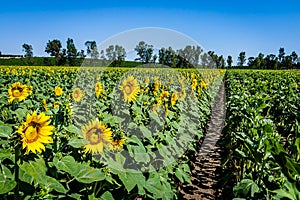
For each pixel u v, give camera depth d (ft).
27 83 46.24
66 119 10.45
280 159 7.09
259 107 16.96
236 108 24.34
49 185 7.58
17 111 13.35
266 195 9.75
